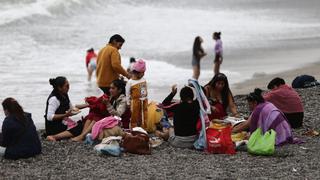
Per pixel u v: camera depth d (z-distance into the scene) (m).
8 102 16.73
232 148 17.06
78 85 32.50
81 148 17.78
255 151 16.75
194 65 35.06
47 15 59.06
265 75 35.31
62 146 17.98
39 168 15.77
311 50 45.72
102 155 16.97
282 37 53.12
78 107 19.05
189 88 17.84
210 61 41.56
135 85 18.84
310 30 58.09
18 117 16.66
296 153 17.00
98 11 65.25
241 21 64.56
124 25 57.62
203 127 17.42
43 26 54.88
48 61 40.12
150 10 69.25
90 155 17.03
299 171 15.30
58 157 16.83
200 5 76.56
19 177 14.98
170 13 67.88
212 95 19.53
